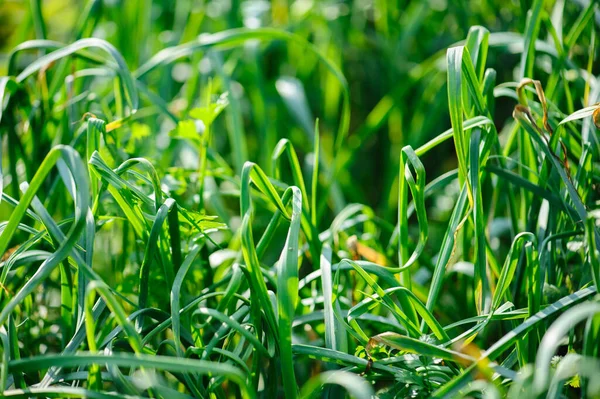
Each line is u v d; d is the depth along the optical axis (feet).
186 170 2.84
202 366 2.18
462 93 2.61
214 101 2.97
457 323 2.47
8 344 2.31
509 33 3.26
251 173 2.52
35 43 2.99
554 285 2.64
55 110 3.00
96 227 2.68
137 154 2.88
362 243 2.97
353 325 2.49
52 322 2.74
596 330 2.29
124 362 2.17
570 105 2.83
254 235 3.36
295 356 2.59
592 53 2.88
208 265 2.76
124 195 2.51
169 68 3.71
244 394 2.23
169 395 2.34
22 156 2.89
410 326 2.46
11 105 2.88
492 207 2.84
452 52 2.52
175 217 2.52
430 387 2.38
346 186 3.62
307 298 2.75
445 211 3.35
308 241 2.73
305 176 3.63
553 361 2.40
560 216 2.68
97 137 2.60
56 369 2.41
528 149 2.76
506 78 3.66
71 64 3.19
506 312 2.48
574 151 2.78
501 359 2.67
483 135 2.63
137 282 2.67
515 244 2.46
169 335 2.70
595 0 2.86
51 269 2.25
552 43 3.08
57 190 2.88
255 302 2.46
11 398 2.29
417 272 2.95
